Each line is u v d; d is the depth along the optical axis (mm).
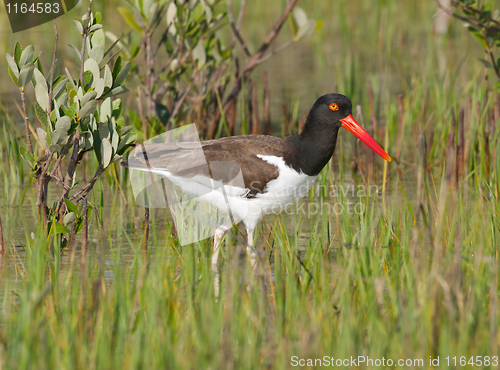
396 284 8688
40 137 10750
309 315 8156
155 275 8938
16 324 7695
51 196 14617
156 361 6910
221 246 10531
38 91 10234
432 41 30328
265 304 8398
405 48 31172
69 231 10500
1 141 17125
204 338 7199
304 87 25109
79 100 10039
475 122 16719
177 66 16328
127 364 6965
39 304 7793
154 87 16250
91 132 10625
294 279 8719
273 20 36750
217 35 18609
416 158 17391
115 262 9797
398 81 25250
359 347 7484
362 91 23750
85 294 8359
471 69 25953
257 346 7406
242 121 17594
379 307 8109
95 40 10594
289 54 31406
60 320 8180
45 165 10602
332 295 8875
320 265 9523
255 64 17719
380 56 29531
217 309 7926
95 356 7039
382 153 11594
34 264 8875
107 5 34094
